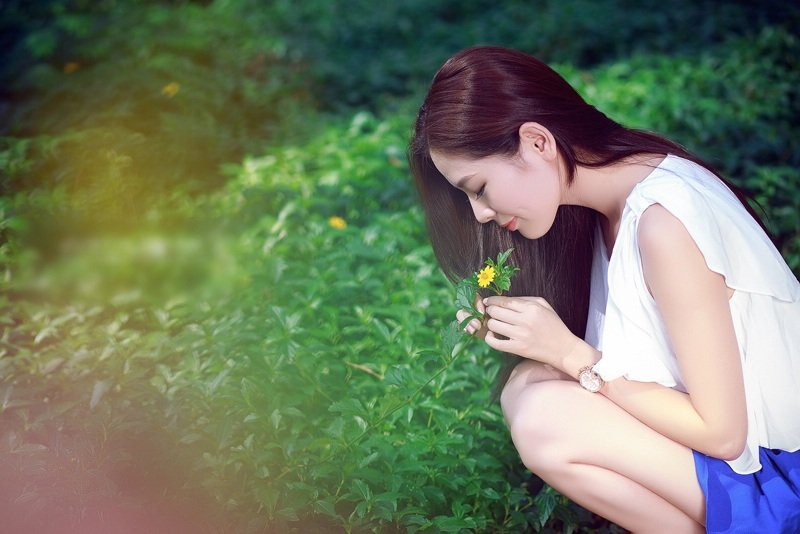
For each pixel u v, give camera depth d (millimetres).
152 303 4672
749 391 2627
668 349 2639
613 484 2715
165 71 7297
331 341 3959
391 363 3699
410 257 4469
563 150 2660
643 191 2576
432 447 3195
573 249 3002
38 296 4793
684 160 2713
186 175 6199
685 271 2480
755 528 2580
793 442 2695
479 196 2697
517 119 2586
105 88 6891
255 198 5395
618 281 2629
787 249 5098
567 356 2750
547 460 2752
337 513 3125
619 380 2664
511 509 3256
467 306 2846
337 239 4934
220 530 2965
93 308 4109
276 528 2953
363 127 6973
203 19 8656
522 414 2793
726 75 7414
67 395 3564
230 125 7016
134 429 3178
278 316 3631
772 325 2611
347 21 9117
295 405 3371
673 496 2674
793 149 6230
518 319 2773
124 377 3453
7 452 3035
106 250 5172
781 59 7684
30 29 8258
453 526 2928
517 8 9469
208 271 5008
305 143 6609
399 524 3084
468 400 3586
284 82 7879
